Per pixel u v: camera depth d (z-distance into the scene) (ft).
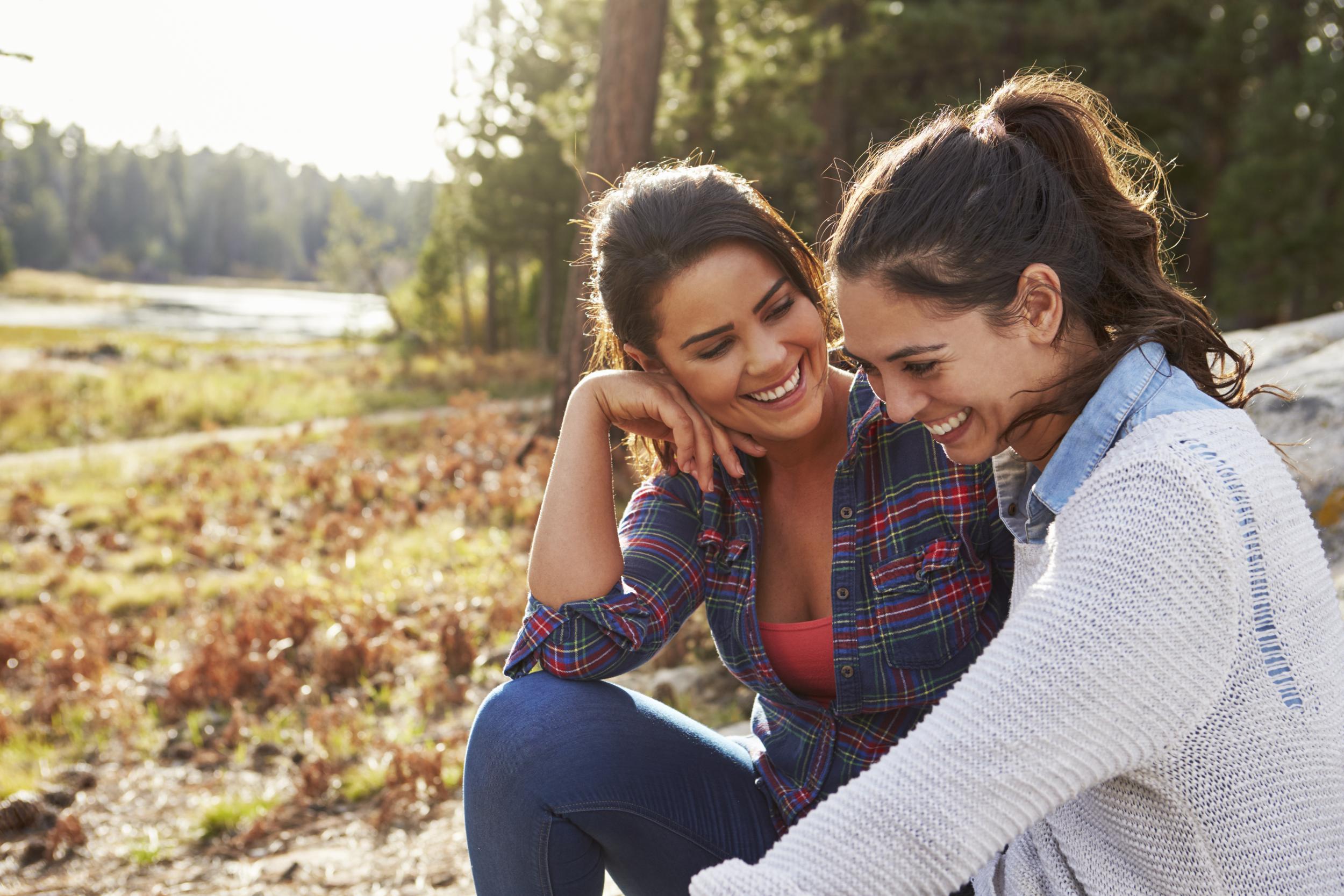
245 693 17.75
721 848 4.75
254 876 11.14
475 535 27.61
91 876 11.79
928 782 3.29
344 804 13.10
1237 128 60.70
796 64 46.73
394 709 16.55
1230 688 3.11
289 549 28.22
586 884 4.62
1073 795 3.22
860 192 3.66
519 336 123.44
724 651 5.33
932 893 3.33
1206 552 3.07
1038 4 61.87
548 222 85.87
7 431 53.83
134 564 28.55
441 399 70.74
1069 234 3.54
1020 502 4.15
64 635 21.83
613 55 30.78
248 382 73.05
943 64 61.00
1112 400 3.49
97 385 64.59
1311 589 3.29
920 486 4.84
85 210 454.81
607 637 4.85
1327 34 61.93
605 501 5.13
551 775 4.47
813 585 5.20
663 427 5.35
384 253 150.61
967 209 3.43
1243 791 3.13
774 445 5.13
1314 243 51.24
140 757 15.61
